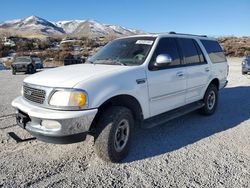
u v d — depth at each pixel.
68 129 3.62
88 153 4.42
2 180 3.56
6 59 46.62
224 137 5.20
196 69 5.84
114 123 3.91
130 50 5.00
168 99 5.08
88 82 3.78
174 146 4.75
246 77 15.84
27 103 4.08
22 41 83.06
